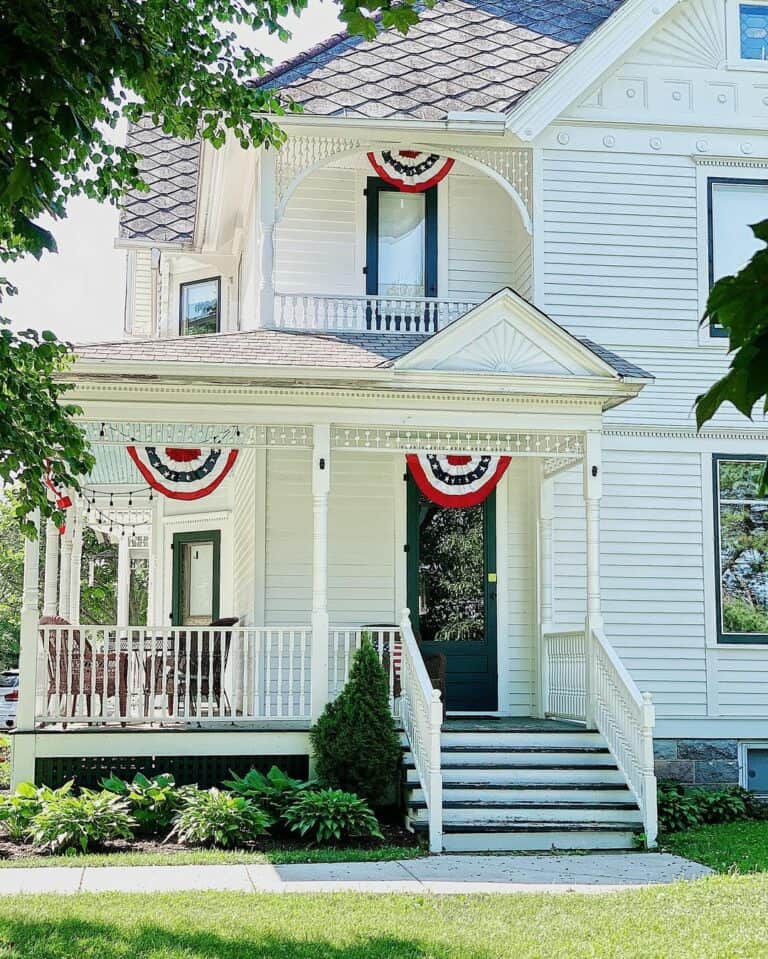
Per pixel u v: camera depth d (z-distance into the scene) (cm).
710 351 1577
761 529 1565
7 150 655
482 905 862
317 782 1206
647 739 1184
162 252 1967
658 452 1557
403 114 1498
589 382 1313
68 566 1848
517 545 1564
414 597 1531
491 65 1641
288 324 1529
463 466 1381
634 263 1577
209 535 1895
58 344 855
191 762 1266
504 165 1570
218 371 1241
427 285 1609
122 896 871
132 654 1386
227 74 954
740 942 756
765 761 1534
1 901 852
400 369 1281
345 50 1598
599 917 826
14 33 589
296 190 1594
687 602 1538
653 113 1602
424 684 1183
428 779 1162
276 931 773
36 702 1269
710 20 1631
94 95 746
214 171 1653
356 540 1524
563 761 1266
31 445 817
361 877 977
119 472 1814
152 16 852
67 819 1079
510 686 1538
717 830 1285
